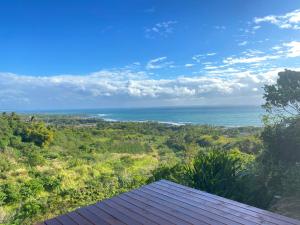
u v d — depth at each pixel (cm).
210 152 606
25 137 4478
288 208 490
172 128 7356
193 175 559
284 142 629
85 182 2084
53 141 4700
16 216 966
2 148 3716
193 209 354
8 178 2406
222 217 329
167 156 3503
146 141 5519
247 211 343
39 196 1655
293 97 680
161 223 321
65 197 1321
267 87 710
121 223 325
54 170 2716
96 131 6738
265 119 689
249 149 1201
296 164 581
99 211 361
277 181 570
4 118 4962
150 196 405
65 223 333
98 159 3578
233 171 564
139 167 2836
